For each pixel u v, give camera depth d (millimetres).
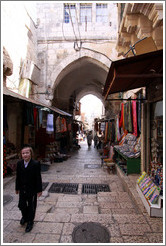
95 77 16516
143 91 5707
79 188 5312
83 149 16594
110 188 5289
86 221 3111
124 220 3102
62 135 12180
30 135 8289
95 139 18234
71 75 14898
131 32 5207
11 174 6035
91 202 4242
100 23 11016
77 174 6969
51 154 9648
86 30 11023
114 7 10938
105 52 10906
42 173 7133
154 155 4680
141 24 4316
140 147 5711
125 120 7277
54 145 10242
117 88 4234
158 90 4082
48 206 3945
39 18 11211
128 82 3871
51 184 5703
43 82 11000
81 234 2734
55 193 4875
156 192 3287
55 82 11227
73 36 11031
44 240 2607
